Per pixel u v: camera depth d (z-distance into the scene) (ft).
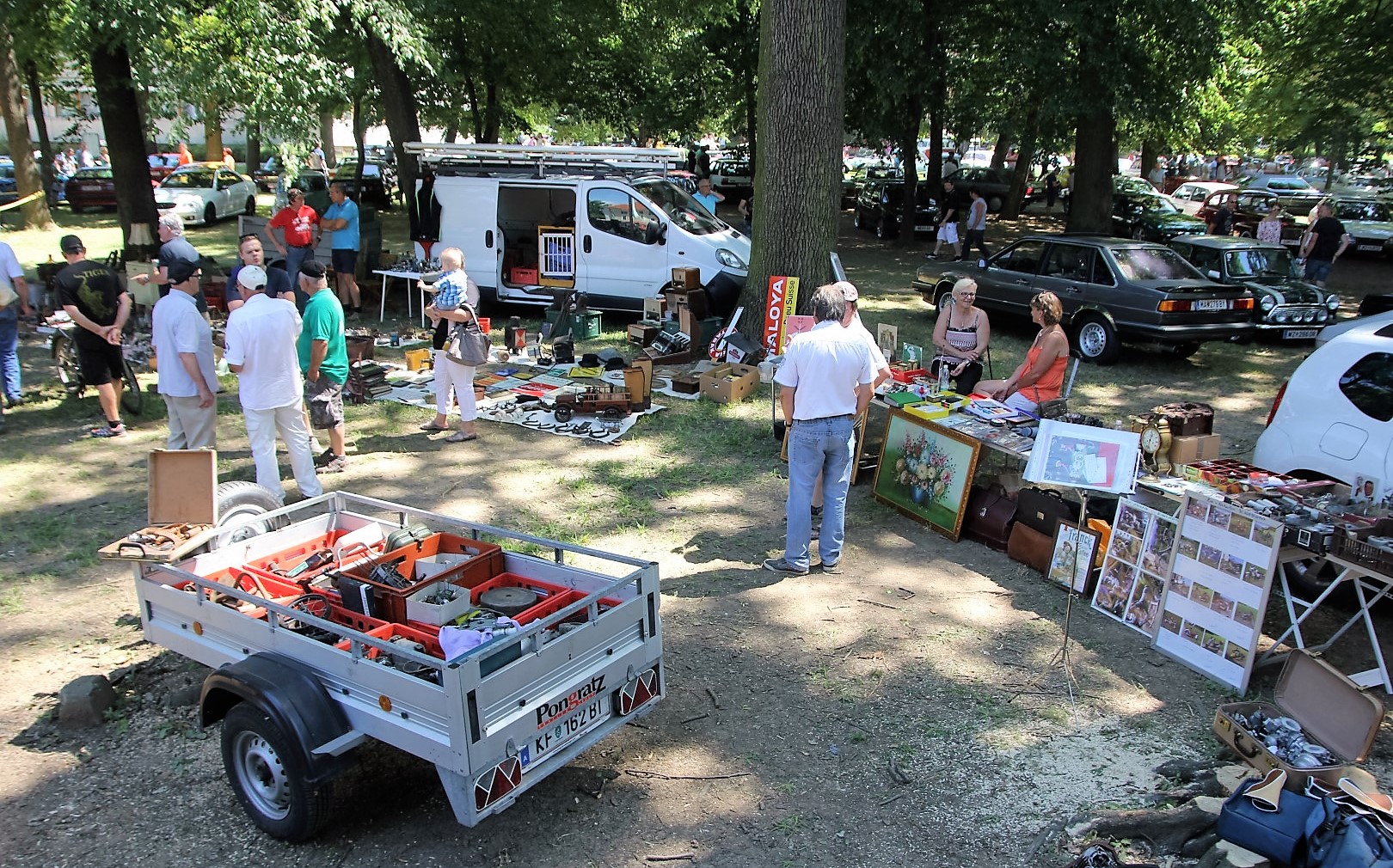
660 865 12.06
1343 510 16.22
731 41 83.05
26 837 12.66
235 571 15.44
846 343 19.22
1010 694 15.83
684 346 37.93
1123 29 59.41
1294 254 73.97
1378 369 17.93
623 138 114.62
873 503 24.50
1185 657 16.61
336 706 12.21
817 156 35.19
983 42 68.44
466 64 65.00
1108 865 11.55
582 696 12.63
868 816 12.97
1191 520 16.51
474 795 11.09
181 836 12.72
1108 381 36.68
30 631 18.08
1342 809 11.45
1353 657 17.03
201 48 38.50
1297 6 64.85
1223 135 90.53
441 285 27.89
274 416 22.52
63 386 33.96
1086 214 70.03
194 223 81.41
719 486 25.53
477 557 15.49
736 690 16.05
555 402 30.71
